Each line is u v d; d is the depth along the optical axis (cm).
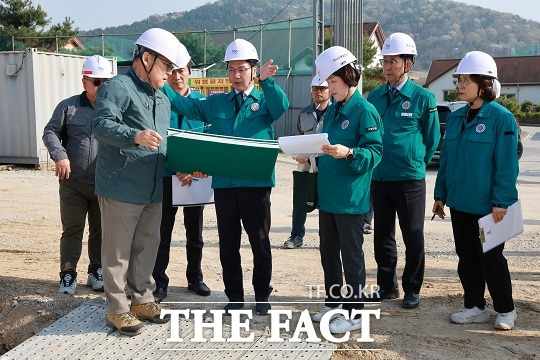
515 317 523
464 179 508
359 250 491
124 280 467
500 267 504
